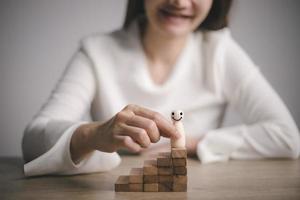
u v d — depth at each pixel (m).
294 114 1.51
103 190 0.53
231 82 0.99
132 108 0.56
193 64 0.99
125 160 0.76
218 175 0.63
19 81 1.50
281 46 1.48
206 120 1.01
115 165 0.66
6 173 0.64
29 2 1.46
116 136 0.53
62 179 0.60
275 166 0.72
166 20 0.90
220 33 1.02
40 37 1.48
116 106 0.95
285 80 1.50
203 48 1.00
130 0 1.00
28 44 1.48
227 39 1.02
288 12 1.47
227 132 0.83
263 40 1.48
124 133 0.53
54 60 1.49
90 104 0.99
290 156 0.82
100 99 0.95
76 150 0.60
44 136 0.67
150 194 0.51
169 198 0.49
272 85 1.50
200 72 1.00
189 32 0.98
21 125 1.53
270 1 1.47
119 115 0.54
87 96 0.91
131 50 0.96
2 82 1.49
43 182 0.58
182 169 0.52
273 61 1.49
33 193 0.52
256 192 0.52
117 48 0.96
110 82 0.95
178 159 0.52
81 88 0.90
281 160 0.80
